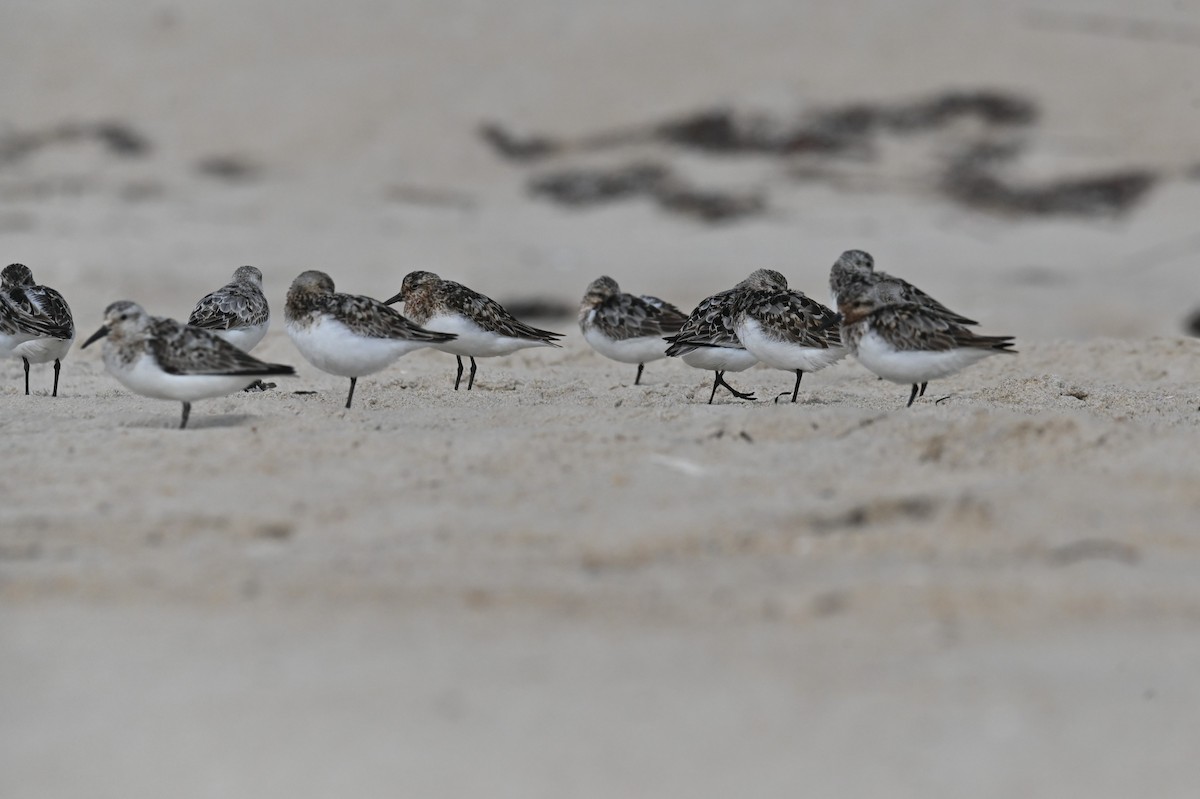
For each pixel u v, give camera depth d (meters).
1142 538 10.55
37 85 48.03
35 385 18.33
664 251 37.62
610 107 47.34
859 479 11.80
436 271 35.00
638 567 10.16
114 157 44.31
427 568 10.09
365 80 48.59
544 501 11.31
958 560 10.21
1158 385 18.31
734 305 16.28
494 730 8.02
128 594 9.78
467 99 47.81
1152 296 34.00
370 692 8.43
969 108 46.50
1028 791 7.49
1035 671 8.71
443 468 12.20
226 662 8.80
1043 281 35.34
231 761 7.76
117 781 7.61
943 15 51.62
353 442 12.83
